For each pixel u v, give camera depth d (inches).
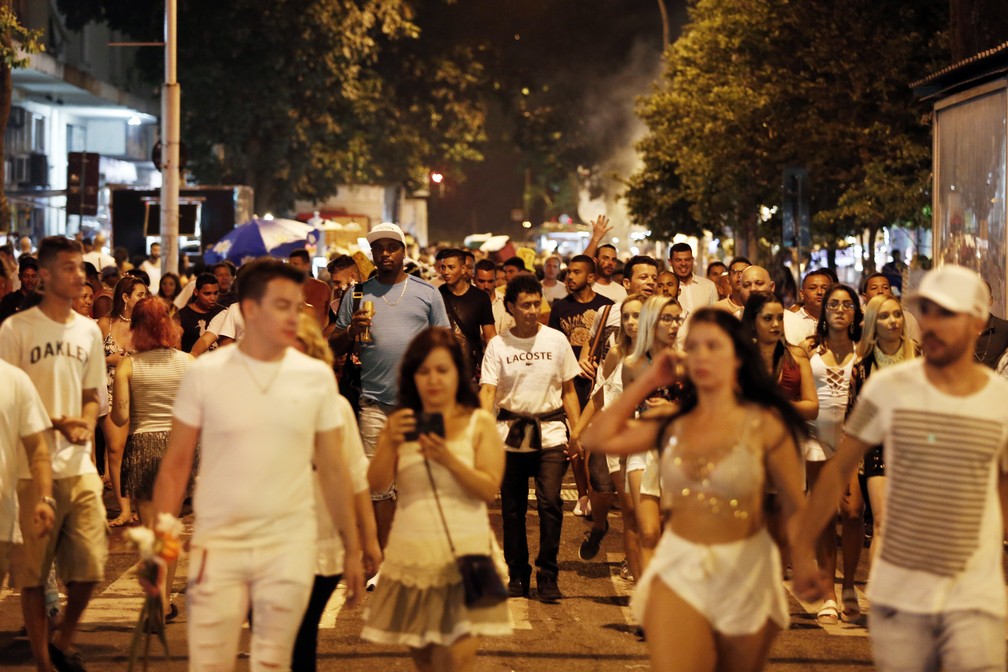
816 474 374.3
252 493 218.8
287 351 225.8
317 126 1931.6
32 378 293.3
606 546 466.9
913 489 201.3
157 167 1149.1
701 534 210.2
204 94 1863.9
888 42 964.0
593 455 390.3
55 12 1870.1
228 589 219.1
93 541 293.3
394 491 373.4
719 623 208.2
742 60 1136.2
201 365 223.3
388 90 2156.7
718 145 1162.0
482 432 244.8
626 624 356.8
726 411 212.7
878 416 206.1
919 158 983.6
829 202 1215.6
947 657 200.2
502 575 246.5
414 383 245.3
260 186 1969.7
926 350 201.6
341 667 313.3
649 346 353.7
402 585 235.6
